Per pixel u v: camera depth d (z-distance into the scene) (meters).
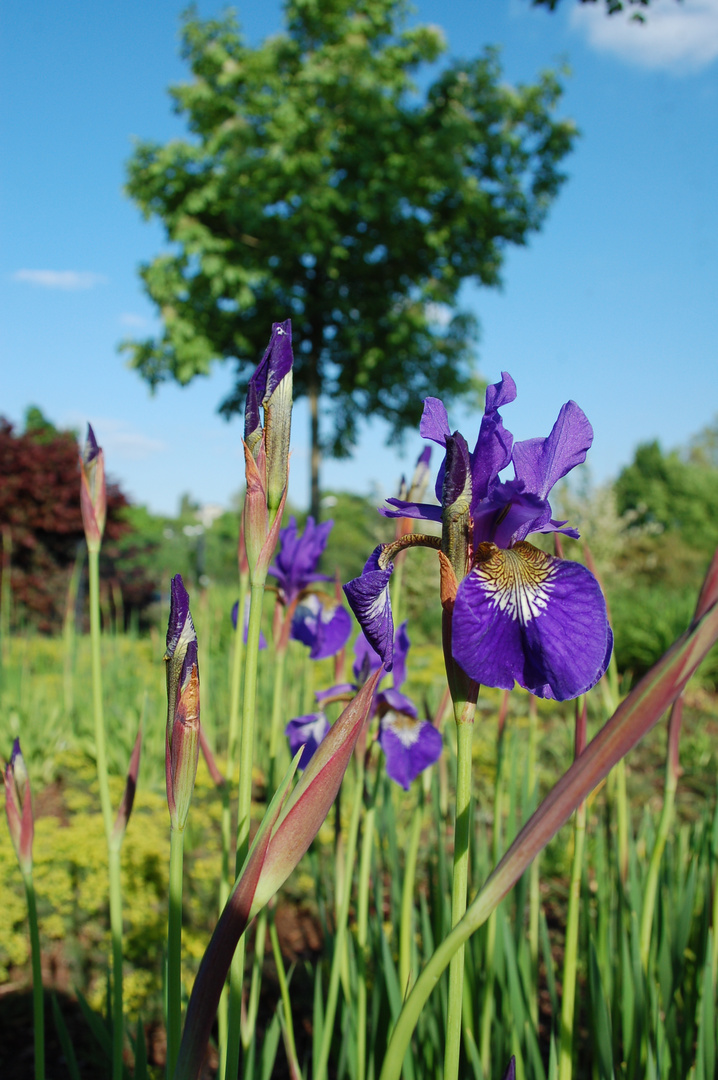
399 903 2.30
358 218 17.70
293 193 16.53
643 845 3.16
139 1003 2.97
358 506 29.05
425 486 1.96
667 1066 1.78
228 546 20.45
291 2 16.97
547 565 1.01
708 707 7.56
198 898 3.57
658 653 8.67
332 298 17.86
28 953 3.15
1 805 3.78
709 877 2.13
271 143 16.64
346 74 16.81
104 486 1.62
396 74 17.41
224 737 5.04
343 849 2.10
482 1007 1.86
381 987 2.03
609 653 0.95
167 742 1.02
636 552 14.96
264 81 16.83
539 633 0.94
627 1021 1.86
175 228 16.98
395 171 16.58
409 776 1.90
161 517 31.55
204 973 0.84
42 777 4.66
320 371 19.36
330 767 0.90
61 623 12.41
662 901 2.10
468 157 18.11
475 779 4.62
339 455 20.31
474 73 17.72
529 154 18.45
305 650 3.46
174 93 17.53
